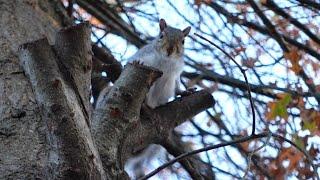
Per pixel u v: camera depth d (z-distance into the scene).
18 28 5.92
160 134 5.91
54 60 4.11
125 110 4.92
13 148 4.23
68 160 3.70
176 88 7.96
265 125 9.18
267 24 9.63
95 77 6.90
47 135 3.88
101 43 9.14
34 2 6.71
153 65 7.67
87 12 9.21
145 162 7.48
